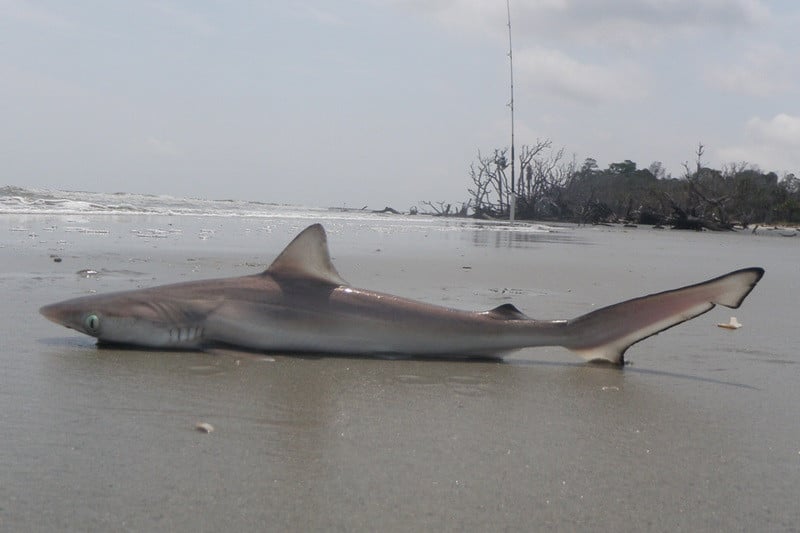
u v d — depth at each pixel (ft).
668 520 10.43
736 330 25.53
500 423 14.51
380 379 17.42
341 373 17.80
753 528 10.28
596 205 207.62
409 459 12.36
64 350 18.69
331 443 12.96
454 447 13.02
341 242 62.13
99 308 18.92
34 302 24.97
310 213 166.61
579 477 11.87
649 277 43.52
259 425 13.73
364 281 34.55
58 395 14.99
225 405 14.85
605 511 10.64
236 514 10.06
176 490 10.72
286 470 11.64
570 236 99.45
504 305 20.02
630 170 341.41
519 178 241.35
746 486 11.71
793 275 48.83
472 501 10.81
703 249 79.92
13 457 11.65
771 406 16.30
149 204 143.13
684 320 18.88
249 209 162.09
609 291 35.35
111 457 11.85
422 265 43.75
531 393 16.74
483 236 86.58
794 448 13.56
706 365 20.10
